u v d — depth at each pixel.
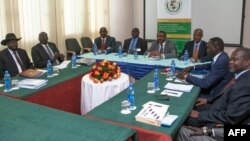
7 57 3.73
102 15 6.78
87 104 3.27
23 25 5.14
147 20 6.50
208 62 3.81
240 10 5.47
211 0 5.69
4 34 4.82
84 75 3.61
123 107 2.25
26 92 2.72
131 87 2.70
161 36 4.66
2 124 1.78
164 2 6.16
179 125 1.97
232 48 5.71
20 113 1.98
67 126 1.75
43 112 2.01
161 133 1.79
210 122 2.27
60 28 5.83
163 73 3.47
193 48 4.53
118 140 1.57
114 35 6.42
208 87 2.87
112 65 3.35
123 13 6.24
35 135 1.62
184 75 3.16
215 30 5.79
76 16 6.16
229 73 2.85
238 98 2.09
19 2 5.03
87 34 6.50
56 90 3.08
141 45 5.18
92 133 1.66
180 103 2.37
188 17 5.98
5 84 2.83
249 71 2.23
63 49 5.95
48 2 5.51
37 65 4.16
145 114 2.04
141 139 1.86
